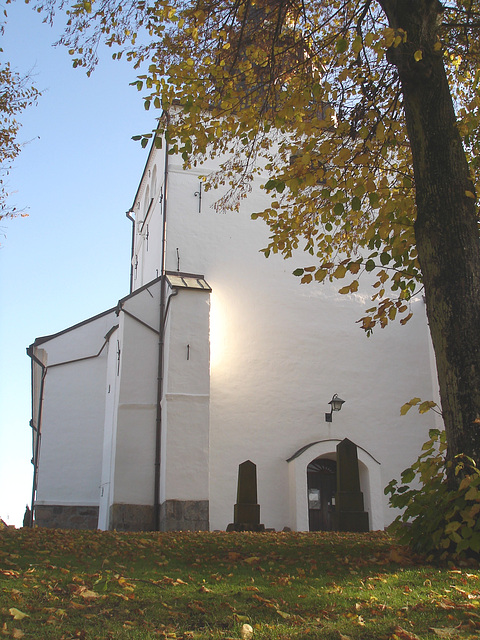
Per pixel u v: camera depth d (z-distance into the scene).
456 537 6.95
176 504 16.45
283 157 11.97
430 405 8.09
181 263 20.14
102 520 19.17
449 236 8.12
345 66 9.51
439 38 9.10
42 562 7.01
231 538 10.01
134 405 18.16
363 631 4.90
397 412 20.38
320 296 20.84
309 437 19.38
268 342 19.95
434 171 8.34
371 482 18.69
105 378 21.98
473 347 7.77
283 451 19.05
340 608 5.48
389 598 5.74
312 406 19.69
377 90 9.53
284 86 10.16
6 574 6.17
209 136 9.38
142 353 18.66
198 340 17.84
